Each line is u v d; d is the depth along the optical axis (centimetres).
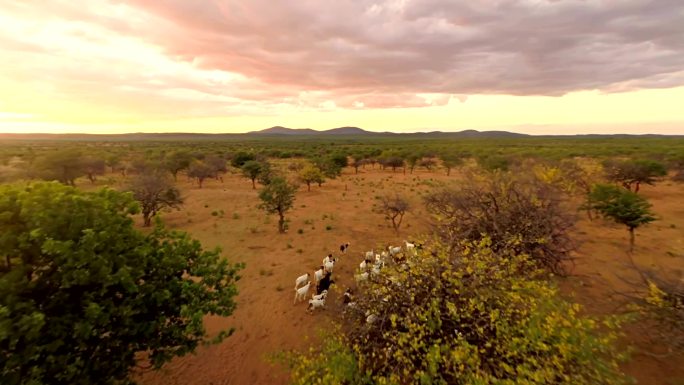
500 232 1095
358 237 2064
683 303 800
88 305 576
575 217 1250
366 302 772
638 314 832
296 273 1527
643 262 1512
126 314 607
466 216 1238
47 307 570
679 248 1691
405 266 793
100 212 647
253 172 4212
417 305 681
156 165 4538
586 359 548
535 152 6138
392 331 648
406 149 9106
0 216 550
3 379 499
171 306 713
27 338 485
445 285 700
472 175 2030
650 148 7088
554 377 537
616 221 1706
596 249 1695
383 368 626
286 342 1028
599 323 1006
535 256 1118
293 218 2542
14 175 3378
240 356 967
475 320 635
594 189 1841
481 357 612
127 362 654
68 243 542
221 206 2988
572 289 1233
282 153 8706
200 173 4172
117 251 643
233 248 1862
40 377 523
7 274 534
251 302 1265
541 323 591
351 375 581
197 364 930
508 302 667
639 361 859
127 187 2322
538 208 1206
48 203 598
